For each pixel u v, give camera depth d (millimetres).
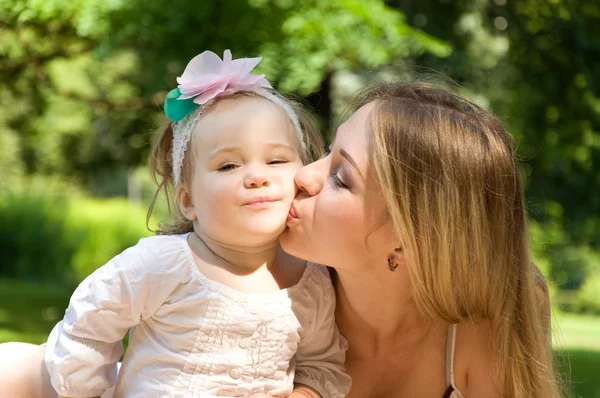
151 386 2127
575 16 9883
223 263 2166
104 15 7574
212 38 7516
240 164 2131
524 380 2262
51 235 17750
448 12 9695
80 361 2111
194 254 2158
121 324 2125
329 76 8820
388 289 2217
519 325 2252
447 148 2121
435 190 2096
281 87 7105
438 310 2166
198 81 2188
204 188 2137
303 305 2209
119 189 28109
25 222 17688
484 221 2148
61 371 2115
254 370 2129
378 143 2105
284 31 7199
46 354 2193
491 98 9977
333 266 2164
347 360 2379
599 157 11148
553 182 11281
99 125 13156
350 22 7383
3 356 2312
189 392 2096
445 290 2133
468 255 2137
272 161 2164
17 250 17812
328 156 2205
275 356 2158
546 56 10234
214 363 2104
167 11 7402
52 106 12227
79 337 2117
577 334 13094
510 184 2211
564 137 10672
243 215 2098
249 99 2215
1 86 10016
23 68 9680
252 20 7328
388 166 2080
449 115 2176
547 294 2459
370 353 2359
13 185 20078
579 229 12586
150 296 2104
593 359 9586
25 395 2262
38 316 11289
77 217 17938
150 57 8141
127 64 11375
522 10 9977
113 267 2115
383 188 2076
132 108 10117
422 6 9555
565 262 21250
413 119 2137
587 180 11367
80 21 7598
